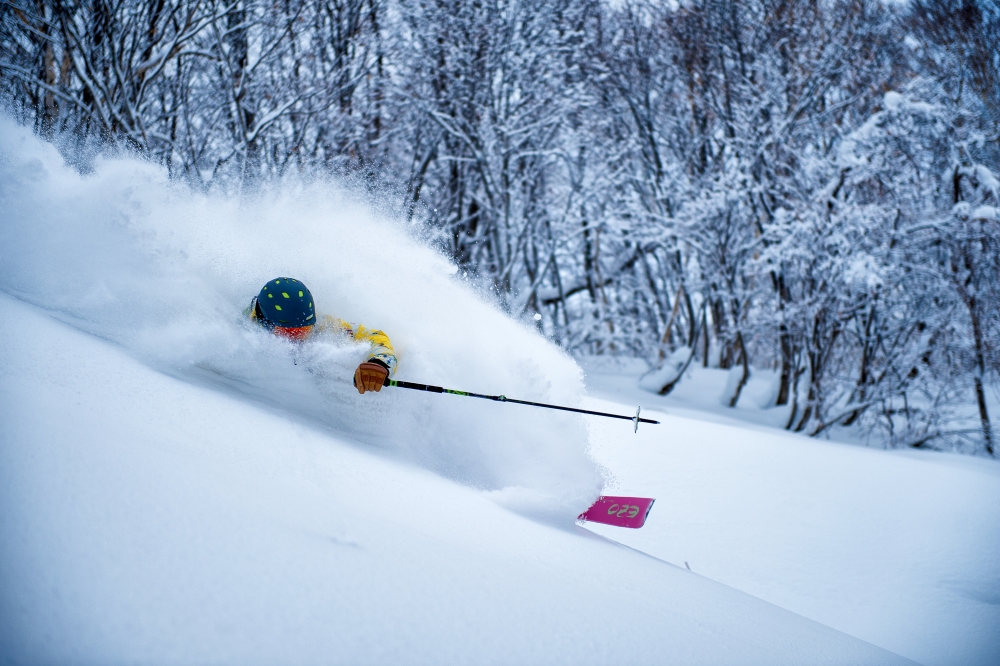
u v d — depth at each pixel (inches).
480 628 45.8
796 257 441.4
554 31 513.0
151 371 90.7
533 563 68.4
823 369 444.5
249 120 389.1
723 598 89.4
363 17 426.3
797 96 508.7
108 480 48.0
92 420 61.1
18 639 30.9
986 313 404.5
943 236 416.2
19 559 36.2
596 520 112.0
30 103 295.4
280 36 377.4
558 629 50.1
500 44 504.1
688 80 567.5
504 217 536.1
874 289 406.9
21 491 42.8
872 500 192.4
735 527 164.1
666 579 88.4
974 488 210.8
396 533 59.1
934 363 434.6
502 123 521.3
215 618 36.8
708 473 201.8
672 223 521.0
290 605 40.3
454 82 500.4
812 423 454.9
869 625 124.0
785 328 480.7
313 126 402.9
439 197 534.9
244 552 44.5
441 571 53.1
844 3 525.7
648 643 54.0
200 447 65.7
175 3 338.6
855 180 428.8
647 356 611.2
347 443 99.4
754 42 539.2
